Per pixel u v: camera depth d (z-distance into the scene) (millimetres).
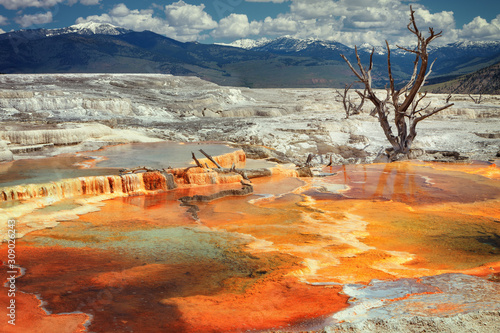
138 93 53500
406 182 20578
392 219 14258
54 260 10016
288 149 31156
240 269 9664
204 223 13414
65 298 8023
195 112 47062
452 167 25016
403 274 9336
